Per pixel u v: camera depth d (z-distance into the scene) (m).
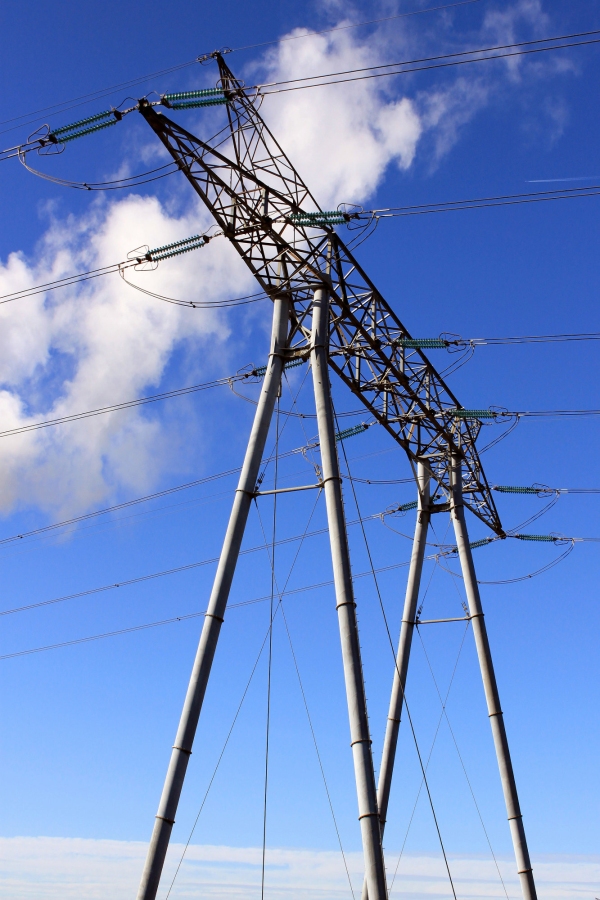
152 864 17.12
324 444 21.28
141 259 24.03
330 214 22.72
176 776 17.88
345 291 24.47
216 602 19.61
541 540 35.25
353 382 27.03
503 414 32.03
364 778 18.61
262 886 20.75
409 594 29.95
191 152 20.91
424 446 30.67
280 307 23.22
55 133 20.94
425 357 28.55
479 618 29.28
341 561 20.23
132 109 20.48
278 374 22.53
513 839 27.16
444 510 30.86
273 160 22.30
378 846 18.09
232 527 20.45
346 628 19.73
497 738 28.14
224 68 20.75
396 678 28.67
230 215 22.14
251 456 21.30
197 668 18.94
